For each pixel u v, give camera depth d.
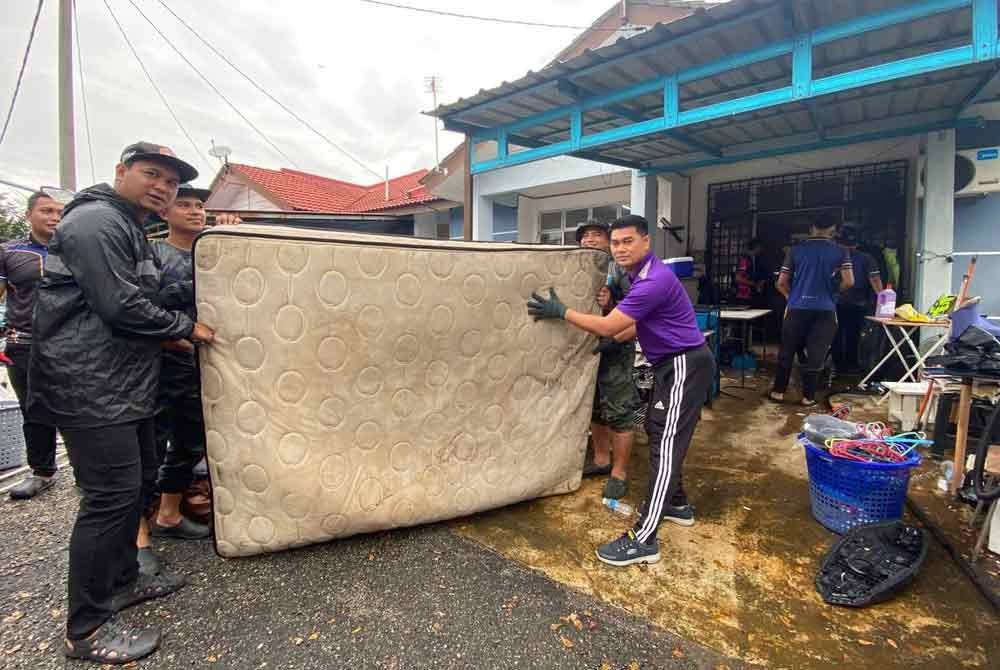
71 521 2.86
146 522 2.31
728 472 3.36
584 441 3.06
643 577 2.27
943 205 5.00
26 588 2.24
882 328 5.43
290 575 2.29
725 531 2.65
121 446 1.82
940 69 3.07
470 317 2.61
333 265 2.28
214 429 2.21
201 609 2.07
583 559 2.41
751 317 4.95
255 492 2.27
